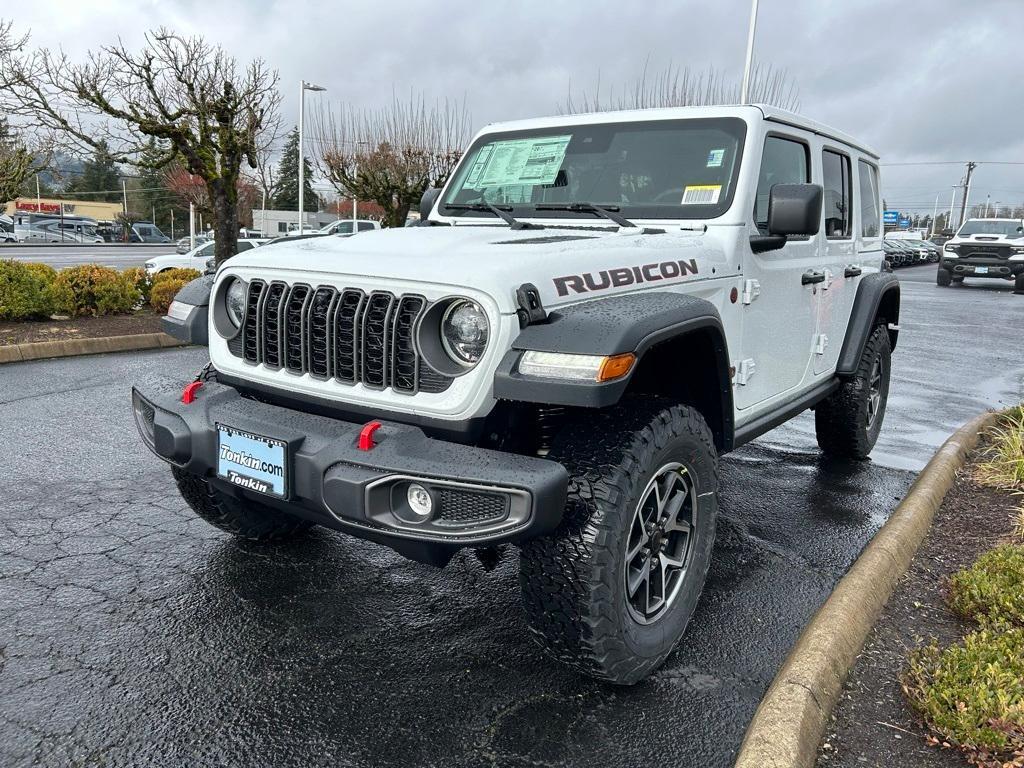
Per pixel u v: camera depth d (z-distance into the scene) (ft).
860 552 13.15
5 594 10.76
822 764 7.20
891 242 126.52
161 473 15.81
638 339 7.54
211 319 10.38
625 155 12.35
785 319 12.95
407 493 7.68
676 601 9.41
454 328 8.01
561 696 8.77
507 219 12.12
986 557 10.78
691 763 7.75
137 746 7.80
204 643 9.70
